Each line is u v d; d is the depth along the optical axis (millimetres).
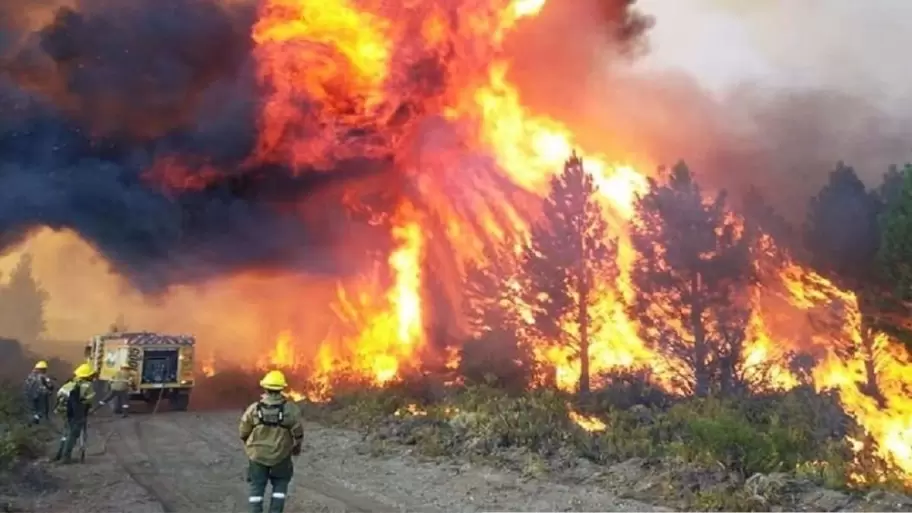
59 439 18125
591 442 16203
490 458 15453
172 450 17203
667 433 17500
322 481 13492
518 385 28391
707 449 13695
